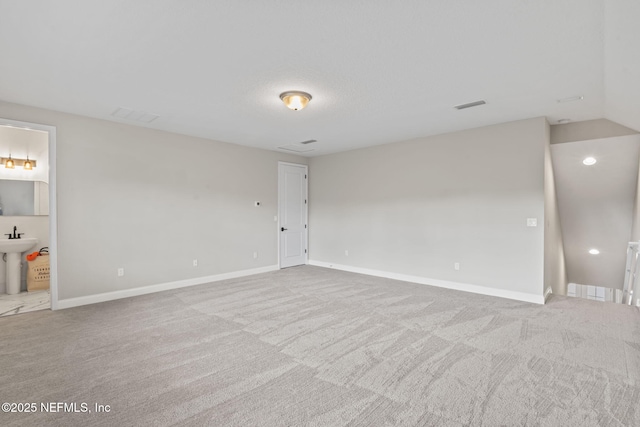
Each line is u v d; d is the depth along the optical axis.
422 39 2.31
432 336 3.10
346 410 1.98
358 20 2.07
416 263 5.40
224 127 4.69
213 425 1.84
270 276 5.87
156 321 3.52
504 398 2.10
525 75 2.91
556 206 5.28
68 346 2.88
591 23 2.08
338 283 5.31
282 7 1.93
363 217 6.17
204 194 5.36
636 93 2.96
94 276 4.21
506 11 1.97
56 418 1.90
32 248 5.12
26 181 5.09
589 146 4.41
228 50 2.47
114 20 2.07
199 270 5.28
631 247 4.55
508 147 4.43
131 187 4.54
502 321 3.50
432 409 1.99
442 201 5.08
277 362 2.59
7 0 1.85
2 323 3.46
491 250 4.59
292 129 4.81
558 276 5.52
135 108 3.84
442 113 4.03
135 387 2.23
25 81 3.05
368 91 3.30
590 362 2.57
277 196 6.54
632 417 1.90
